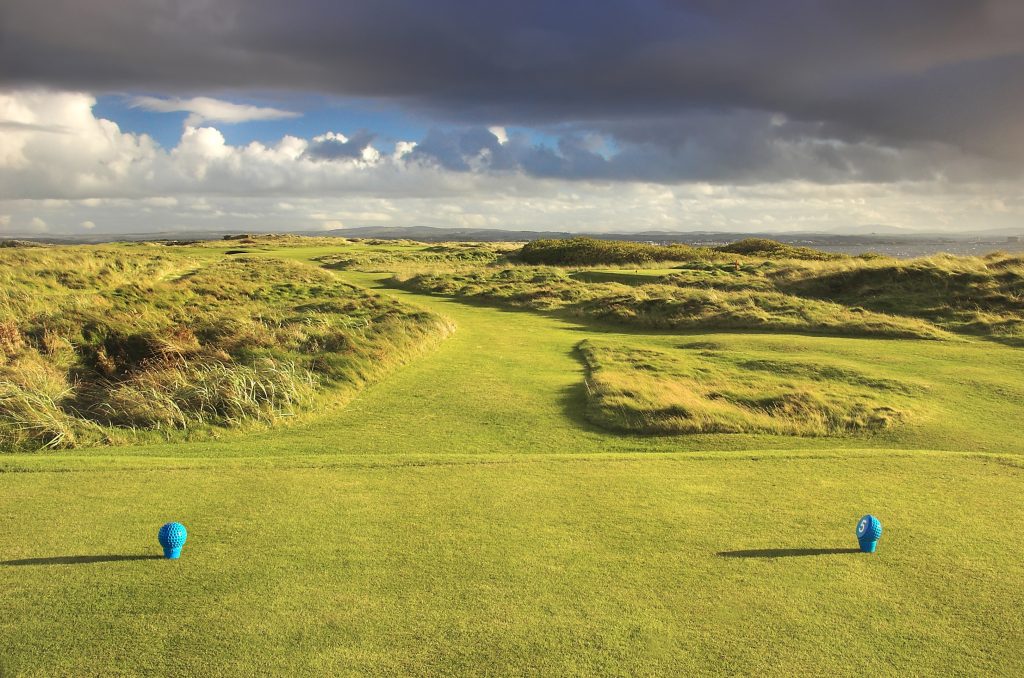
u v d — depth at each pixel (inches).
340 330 661.9
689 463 295.3
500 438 398.0
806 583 177.9
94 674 136.2
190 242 3201.3
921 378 546.6
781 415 437.7
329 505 236.2
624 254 1793.8
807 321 851.4
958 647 148.6
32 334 614.2
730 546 202.2
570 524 219.5
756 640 150.3
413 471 280.1
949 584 178.2
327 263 1929.1
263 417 434.3
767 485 263.9
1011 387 515.8
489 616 159.3
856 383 533.3
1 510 227.9
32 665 138.9
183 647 145.6
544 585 175.5
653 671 138.5
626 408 445.4
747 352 666.2
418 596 168.9
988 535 212.4
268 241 3238.2
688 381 536.4
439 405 477.1
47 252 1207.6
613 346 692.1
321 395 488.7
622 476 274.8
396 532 211.2
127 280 1069.1
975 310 840.9
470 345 729.6
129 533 208.4
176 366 546.0
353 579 177.8
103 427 412.8
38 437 387.2
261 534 208.4
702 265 1512.1
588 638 150.4
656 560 191.5
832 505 240.1
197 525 215.8
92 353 594.2
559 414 453.1
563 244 1991.9
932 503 242.8
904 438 395.5
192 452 360.5
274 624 154.9
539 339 781.3
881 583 178.5
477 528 215.0
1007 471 284.0
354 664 140.0
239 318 702.5
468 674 137.0
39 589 170.6
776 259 1648.6
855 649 147.3
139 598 166.4
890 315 872.3
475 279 1389.0
